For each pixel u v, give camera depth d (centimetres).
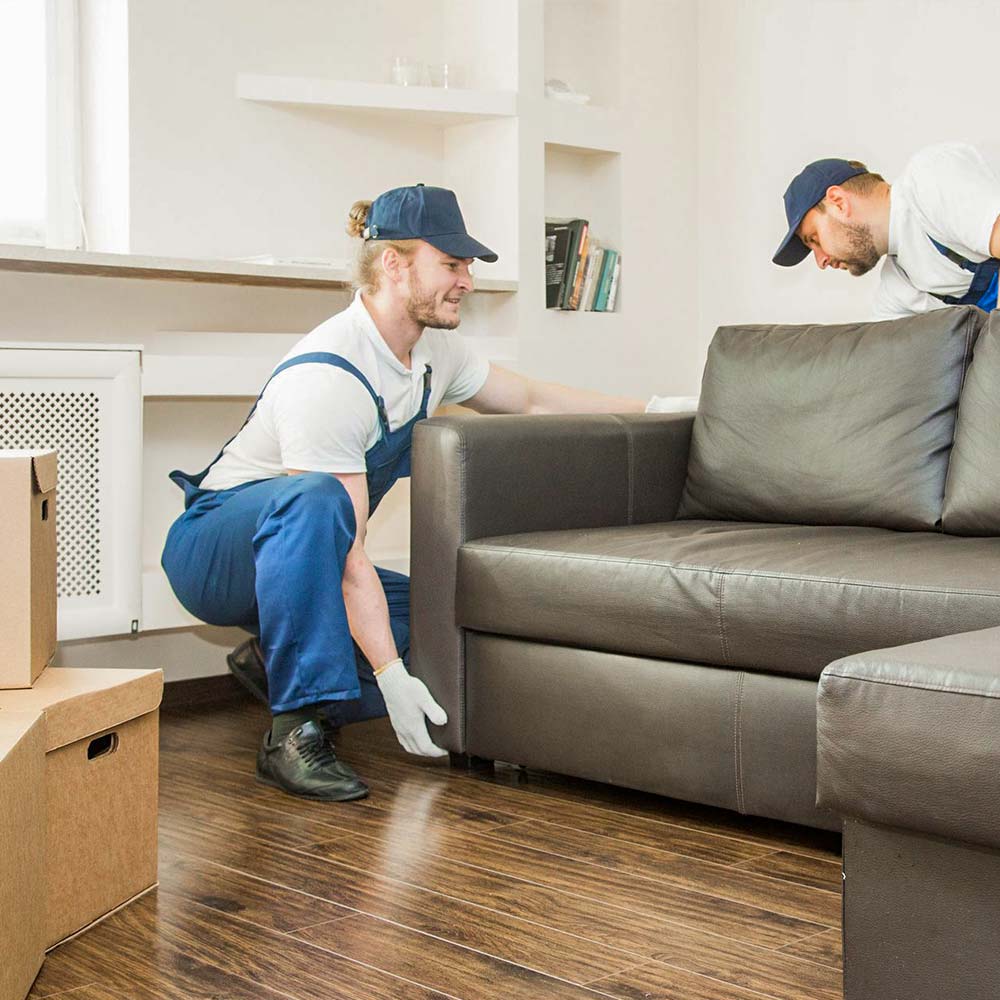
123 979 152
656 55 410
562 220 389
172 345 315
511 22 367
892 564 193
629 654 219
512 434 249
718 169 419
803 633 193
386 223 254
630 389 407
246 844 204
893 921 131
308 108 348
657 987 149
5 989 139
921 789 126
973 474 227
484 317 380
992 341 233
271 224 343
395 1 369
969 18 358
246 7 336
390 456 264
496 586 233
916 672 128
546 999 146
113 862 174
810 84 394
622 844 203
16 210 322
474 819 216
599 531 245
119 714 173
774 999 145
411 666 251
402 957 158
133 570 282
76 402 274
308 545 231
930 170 291
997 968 123
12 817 142
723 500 266
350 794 228
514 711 236
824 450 251
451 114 361
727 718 206
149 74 319
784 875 188
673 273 418
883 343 250
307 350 252
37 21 323
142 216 319
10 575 171
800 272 398
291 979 152
